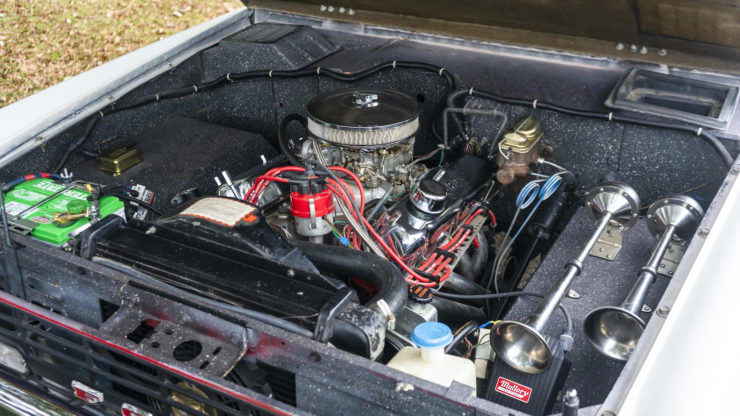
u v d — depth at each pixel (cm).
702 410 130
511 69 265
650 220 205
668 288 161
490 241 254
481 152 254
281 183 238
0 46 739
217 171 258
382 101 234
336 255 189
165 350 151
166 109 290
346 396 142
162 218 189
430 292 193
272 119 298
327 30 315
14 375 190
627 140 235
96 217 197
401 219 214
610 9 216
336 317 156
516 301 198
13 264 184
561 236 219
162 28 813
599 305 190
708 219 184
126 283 166
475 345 186
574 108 237
